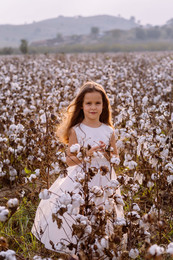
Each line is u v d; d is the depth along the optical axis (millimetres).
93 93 2506
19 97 4883
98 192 1996
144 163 3301
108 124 2777
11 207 1846
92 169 2055
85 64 11141
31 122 2807
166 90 5762
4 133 4141
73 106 2629
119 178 2158
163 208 3150
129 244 2195
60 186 2535
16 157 3699
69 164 2510
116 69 9258
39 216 2596
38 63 11688
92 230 2027
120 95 4633
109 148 2256
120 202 2062
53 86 5527
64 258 2336
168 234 2684
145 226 2180
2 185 3707
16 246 2635
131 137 3279
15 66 10602
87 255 1995
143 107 4457
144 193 3316
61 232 2383
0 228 2740
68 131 2676
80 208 2057
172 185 3053
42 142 3102
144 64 11258
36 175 2572
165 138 2844
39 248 2525
